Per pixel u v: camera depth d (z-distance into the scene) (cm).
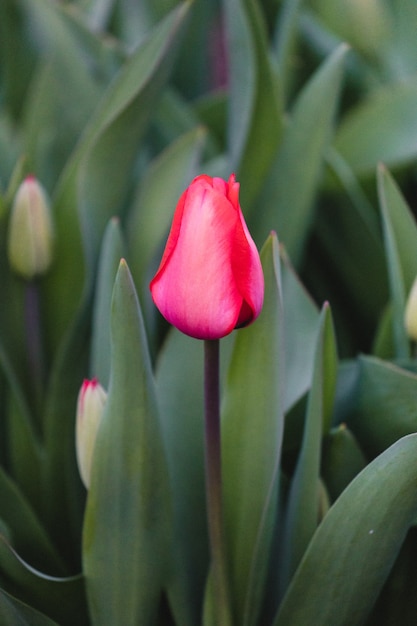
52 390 79
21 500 73
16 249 78
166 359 74
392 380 71
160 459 67
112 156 81
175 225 60
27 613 69
